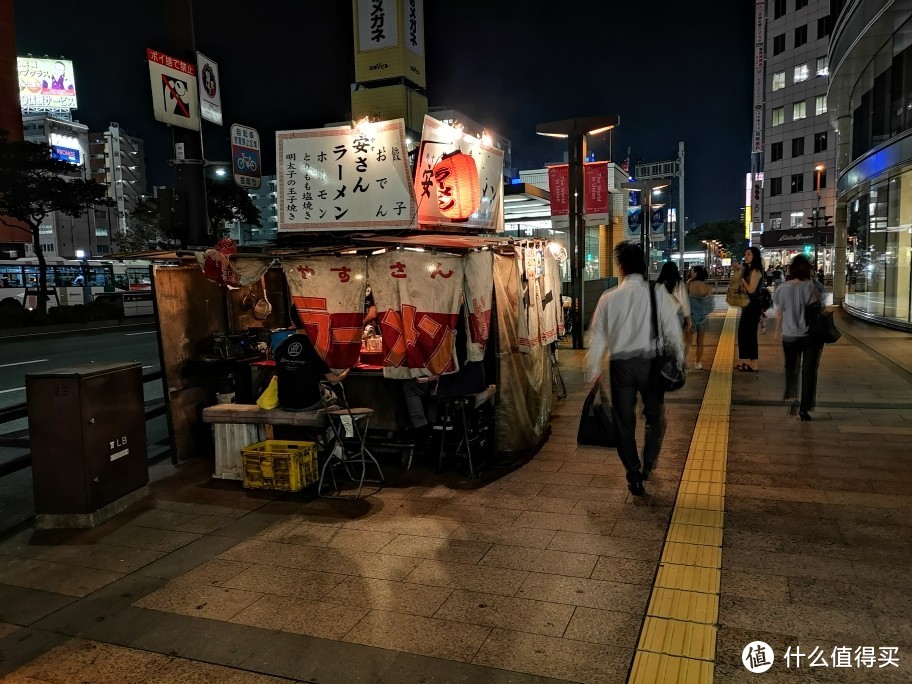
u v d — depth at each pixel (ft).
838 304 81.61
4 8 139.64
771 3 178.19
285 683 9.43
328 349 18.57
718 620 10.62
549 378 25.40
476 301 17.76
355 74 26.99
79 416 15.67
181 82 21.20
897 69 50.57
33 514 17.78
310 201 19.94
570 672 9.45
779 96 176.96
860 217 67.26
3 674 9.99
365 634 10.66
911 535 13.64
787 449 20.16
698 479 17.69
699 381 32.24
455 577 12.57
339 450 19.51
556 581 12.23
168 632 11.00
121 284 132.57
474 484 18.20
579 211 44.50
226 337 22.21
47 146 90.07
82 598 12.36
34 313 86.63
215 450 19.60
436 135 20.25
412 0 26.94
